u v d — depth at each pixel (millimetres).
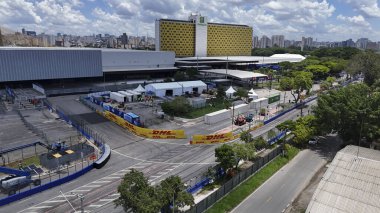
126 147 66125
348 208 35031
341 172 41438
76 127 77250
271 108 106688
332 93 72812
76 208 42594
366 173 40781
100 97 108500
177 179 38875
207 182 50250
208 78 156125
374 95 70375
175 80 144250
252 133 77625
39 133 71688
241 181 50938
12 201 44000
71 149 59656
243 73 155875
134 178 36469
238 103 108875
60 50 119125
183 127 80812
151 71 155250
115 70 140125
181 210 41656
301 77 116625
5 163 55688
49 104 99375
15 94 106375
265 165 57875
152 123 82688
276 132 78000
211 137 69312
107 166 56500
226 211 43406
